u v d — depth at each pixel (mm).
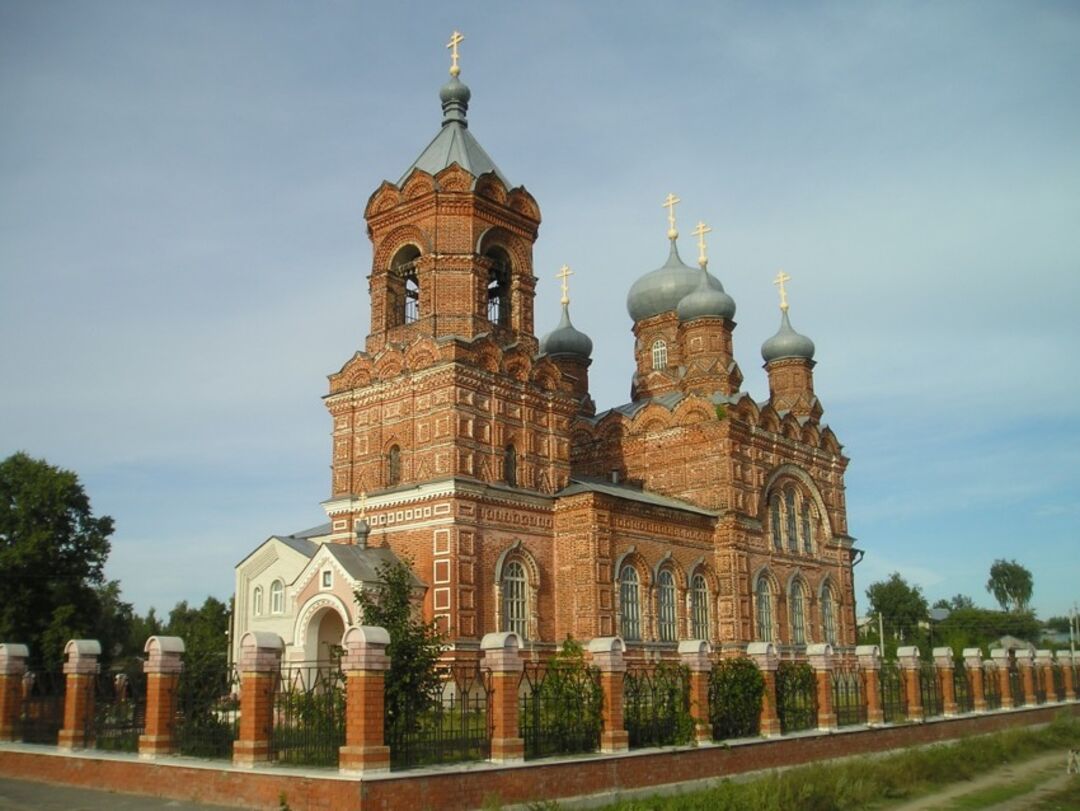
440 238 46906
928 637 117875
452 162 48125
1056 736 46406
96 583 55438
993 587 156500
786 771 30688
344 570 40625
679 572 52531
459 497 43031
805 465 64188
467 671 41281
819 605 62969
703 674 31922
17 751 30766
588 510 46969
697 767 29672
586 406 69062
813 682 37281
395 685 26031
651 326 68375
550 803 24266
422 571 43344
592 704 28547
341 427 48375
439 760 25172
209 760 26172
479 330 46312
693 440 58062
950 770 35781
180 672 28438
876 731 38531
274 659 25688
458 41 51844
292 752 25562
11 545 51500
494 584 44094
